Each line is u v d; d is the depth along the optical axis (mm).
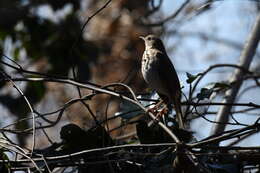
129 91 10453
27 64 16047
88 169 9977
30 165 10156
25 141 14836
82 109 16453
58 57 15773
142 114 10734
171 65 12961
